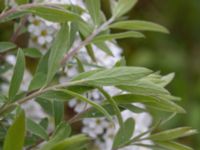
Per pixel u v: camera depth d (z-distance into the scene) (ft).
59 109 1.22
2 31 1.88
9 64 1.50
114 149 1.27
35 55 1.34
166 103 1.15
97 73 1.08
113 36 1.27
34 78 1.13
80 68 1.29
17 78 1.08
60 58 1.10
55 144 1.00
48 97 1.11
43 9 1.12
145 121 1.65
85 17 1.38
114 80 1.07
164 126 2.98
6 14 1.13
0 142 1.21
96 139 1.58
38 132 1.15
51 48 1.15
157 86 1.10
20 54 1.08
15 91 1.07
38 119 1.60
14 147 0.96
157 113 2.47
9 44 1.28
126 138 1.26
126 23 1.33
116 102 1.16
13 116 1.19
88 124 1.55
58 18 1.13
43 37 1.43
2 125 1.20
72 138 1.00
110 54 1.35
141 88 1.10
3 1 1.36
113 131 1.55
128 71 1.07
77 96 1.06
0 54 1.52
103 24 1.34
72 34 1.23
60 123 1.12
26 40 1.56
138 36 1.28
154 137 1.28
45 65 1.19
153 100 1.14
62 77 1.44
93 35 1.28
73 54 1.24
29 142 1.24
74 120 1.22
